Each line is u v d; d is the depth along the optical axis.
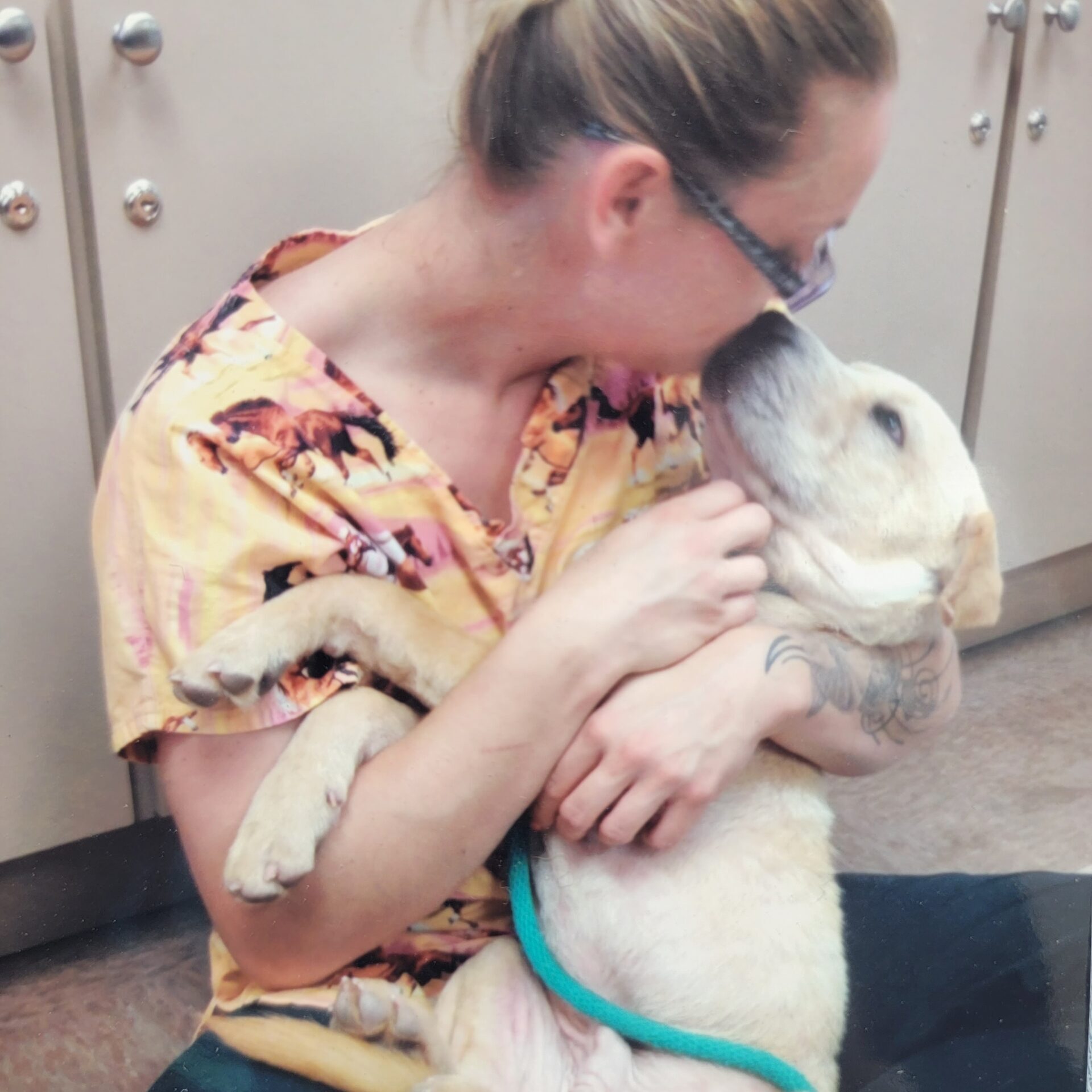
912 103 0.85
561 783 0.77
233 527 0.73
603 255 0.72
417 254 0.78
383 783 0.74
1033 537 0.97
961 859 0.91
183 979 0.90
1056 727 0.96
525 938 0.83
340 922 0.74
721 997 0.84
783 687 0.81
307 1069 0.74
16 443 1.02
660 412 0.91
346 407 0.78
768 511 0.86
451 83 0.82
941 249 0.91
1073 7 0.89
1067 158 0.93
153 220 1.01
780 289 0.72
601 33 0.65
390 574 0.81
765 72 0.64
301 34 1.00
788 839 0.89
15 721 0.99
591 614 0.76
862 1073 0.83
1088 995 0.80
